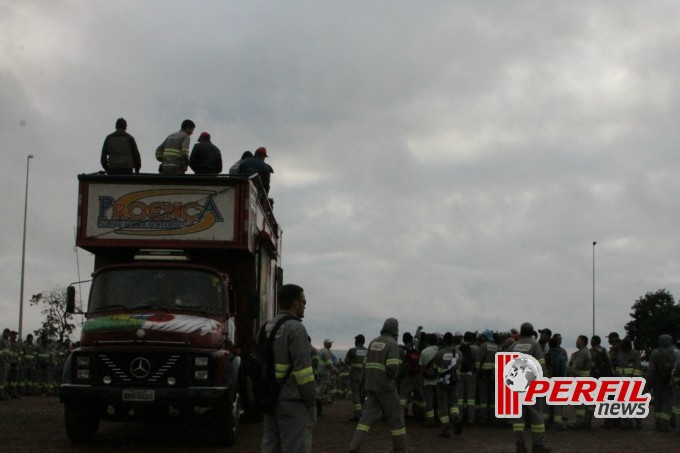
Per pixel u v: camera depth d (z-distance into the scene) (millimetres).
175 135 17375
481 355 19312
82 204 14656
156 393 12820
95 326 13258
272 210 19250
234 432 13867
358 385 20344
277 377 7801
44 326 51781
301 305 8211
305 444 7777
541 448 13516
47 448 13406
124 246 14641
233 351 14633
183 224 14680
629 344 19047
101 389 12820
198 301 14180
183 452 13039
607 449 14773
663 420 18281
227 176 14742
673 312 99500
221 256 15688
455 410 16453
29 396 28578
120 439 14812
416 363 18000
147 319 13344
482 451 14219
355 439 11977
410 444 15211
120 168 16797
